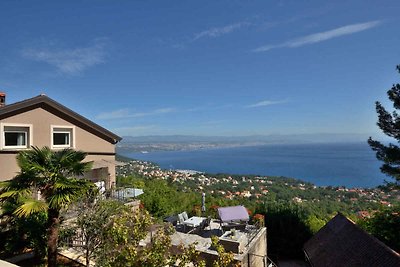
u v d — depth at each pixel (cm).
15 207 1104
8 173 1580
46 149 1130
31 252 1235
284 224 2108
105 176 2195
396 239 1820
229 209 1761
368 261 1166
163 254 777
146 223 898
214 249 1419
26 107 1677
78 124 2011
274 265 1686
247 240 1514
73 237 1300
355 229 1474
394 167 1916
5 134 1589
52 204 960
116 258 762
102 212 1136
